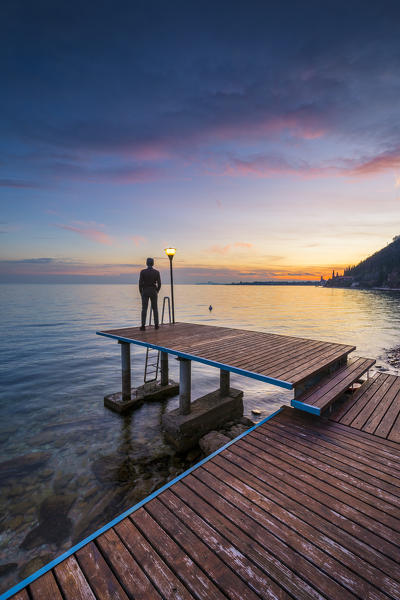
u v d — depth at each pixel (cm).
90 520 543
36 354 2086
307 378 542
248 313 5128
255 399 1190
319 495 348
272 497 345
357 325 3541
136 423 925
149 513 318
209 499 340
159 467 699
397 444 457
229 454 436
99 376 1548
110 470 691
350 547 276
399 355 1900
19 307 6400
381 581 242
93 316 4634
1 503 589
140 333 941
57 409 1074
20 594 229
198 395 1272
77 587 235
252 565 257
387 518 313
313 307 6544
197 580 242
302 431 500
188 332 962
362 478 379
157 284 998
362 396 628
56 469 700
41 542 495
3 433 888
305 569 253
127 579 242
